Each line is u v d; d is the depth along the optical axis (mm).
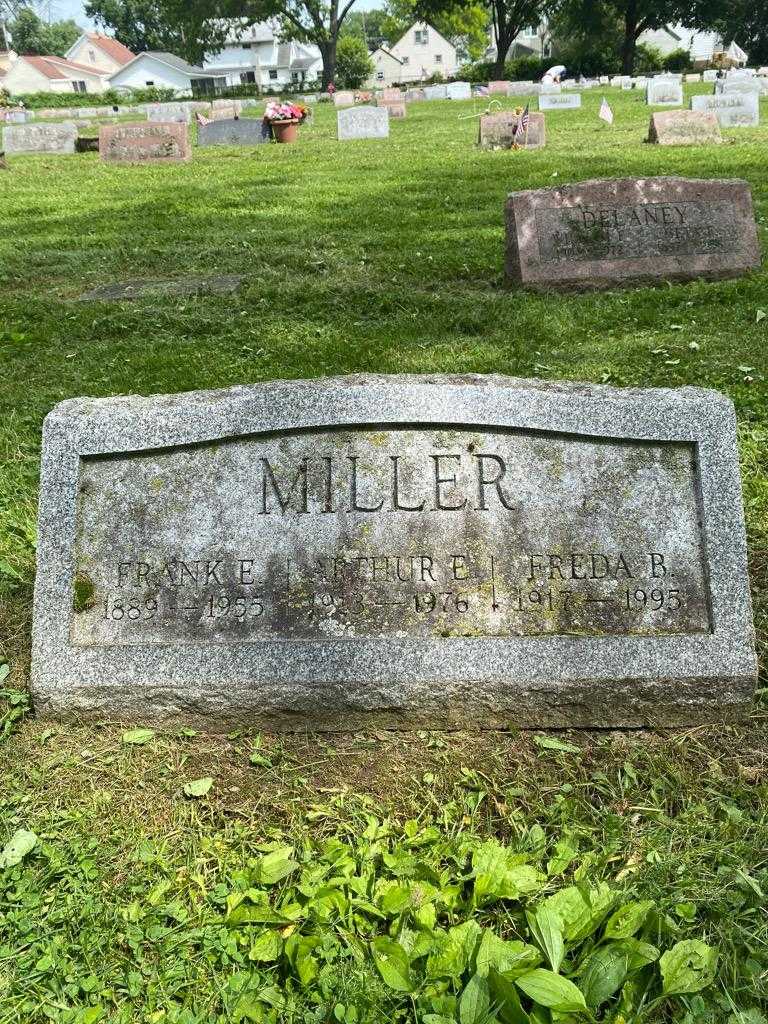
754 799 1464
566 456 1605
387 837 1414
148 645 1591
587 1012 1135
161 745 1582
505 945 1216
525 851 1383
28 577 1987
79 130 14562
